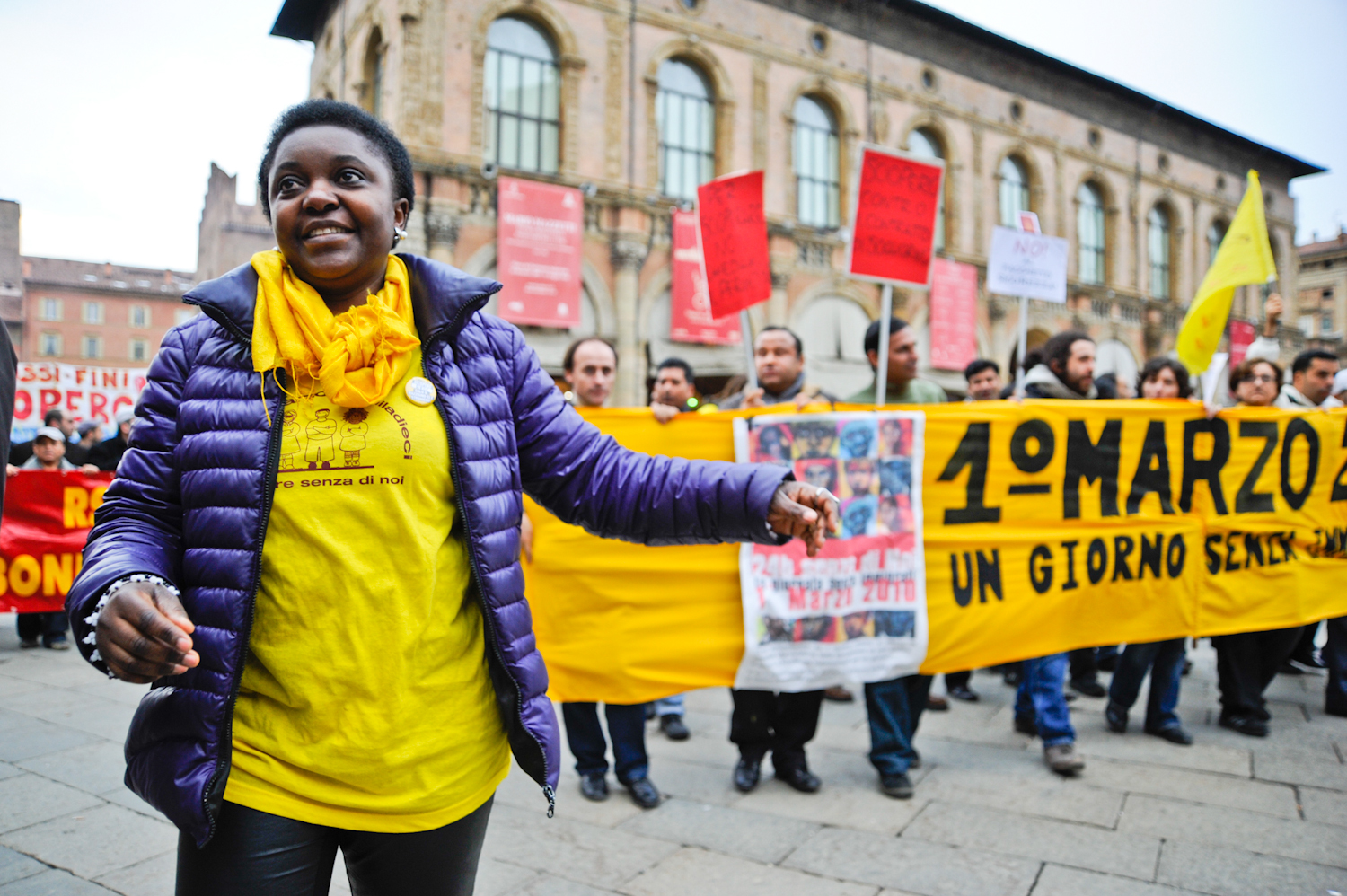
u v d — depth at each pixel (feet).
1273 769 12.19
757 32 55.88
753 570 11.66
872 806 11.03
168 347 4.41
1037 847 9.69
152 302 173.58
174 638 3.47
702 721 15.64
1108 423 13.53
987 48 66.95
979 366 19.90
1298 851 9.48
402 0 44.42
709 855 9.61
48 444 23.20
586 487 4.95
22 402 37.32
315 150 4.32
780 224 56.03
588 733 11.60
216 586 4.04
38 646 21.63
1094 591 13.11
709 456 12.29
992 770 12.33
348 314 4.17
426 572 4.17
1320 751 13.03
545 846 9.87
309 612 4.05
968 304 64.69
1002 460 12.89
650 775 12.48
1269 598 14.24
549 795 4.58
